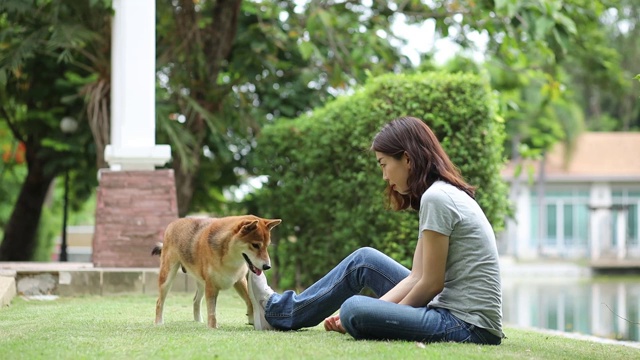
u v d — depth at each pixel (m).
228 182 14.02
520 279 25.69
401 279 4.71
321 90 13.63
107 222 8.78
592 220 35.72
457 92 8.77
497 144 9.00
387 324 4.34
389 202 4.71
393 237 8.95
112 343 4.38
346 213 9.76
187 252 5.41
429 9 12.89
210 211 15.04
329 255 10.29
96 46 11.09
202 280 5.33
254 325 5.05
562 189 36.88
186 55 11.89
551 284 22.56
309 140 10.51
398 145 4.47
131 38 9.19
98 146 11.17
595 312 13.66
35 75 13.11
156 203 8.89
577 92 36.94
